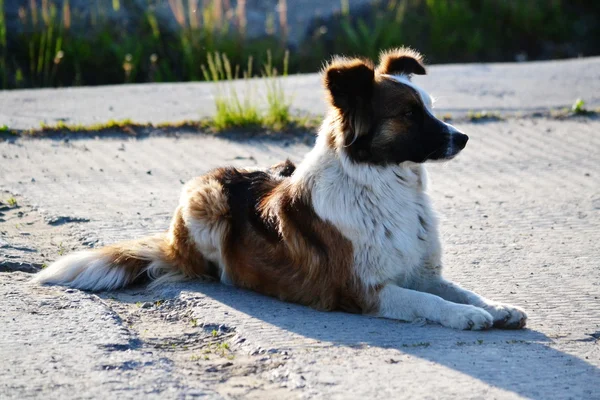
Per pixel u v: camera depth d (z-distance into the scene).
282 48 18.95
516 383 4.98
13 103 13.09
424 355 5.39
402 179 6.41
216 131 11.77
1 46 17.58
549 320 6.10
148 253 7.07
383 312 6.20
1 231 7.82
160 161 10.44
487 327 5.89
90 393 4.73
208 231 6.91
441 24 20.86
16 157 10.35
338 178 6.35
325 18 20.53
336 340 5.64
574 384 4.99
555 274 7.07
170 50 18.67
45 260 7.17
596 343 5.69
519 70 15.77
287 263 6.52
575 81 14.71
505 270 7.18
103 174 9.84
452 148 6.35
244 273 6.79
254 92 13.90
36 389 4.76
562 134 11.82
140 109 12.82
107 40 18.23
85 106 12.97
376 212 6.25
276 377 5.05
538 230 8.28
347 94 6.25
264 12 20.69
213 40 18.64
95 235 7.80
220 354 5.46
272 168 7.50
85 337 5.55
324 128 6.57
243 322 5.96
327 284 6.34
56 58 15.81
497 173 10.27
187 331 5.88
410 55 7.04
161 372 5.05
